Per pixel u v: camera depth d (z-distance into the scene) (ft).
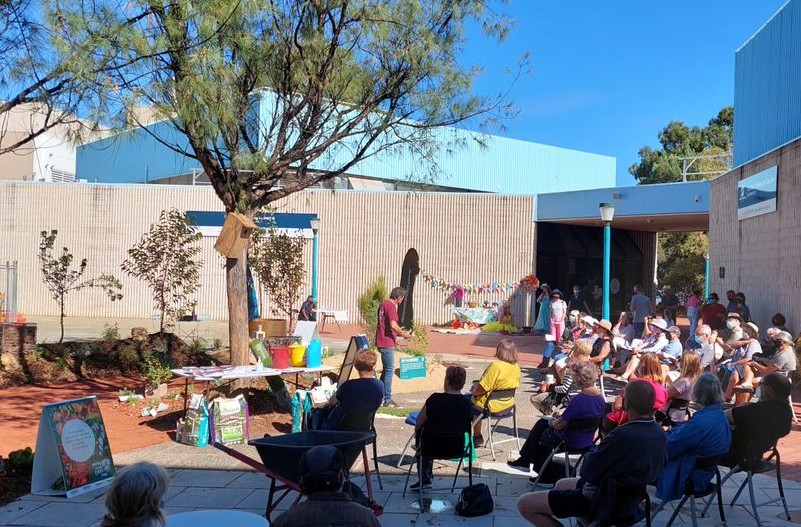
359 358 21.58
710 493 17.87
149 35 29.14
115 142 29.89
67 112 26.14
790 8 52.90
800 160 47.85
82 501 19.97
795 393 39.93
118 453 25.39
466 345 70.08
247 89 33.42
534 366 53.31
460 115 34.60
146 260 50.78
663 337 38.50
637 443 14.19
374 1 32.86
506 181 119.34
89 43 25.71
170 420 30.73
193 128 30.83
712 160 134.00
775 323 41.81
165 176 111.55
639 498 14.47
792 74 52.21
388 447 26.73
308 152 34.55
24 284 96.99
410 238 94.38
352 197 94.79
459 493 21.03
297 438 16.89
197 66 29.35
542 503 15.11
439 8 34.42
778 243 52.01
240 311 35.70
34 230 97.04
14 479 21.63
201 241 93.50
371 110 34.76
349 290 94.79
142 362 44.80
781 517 19.43
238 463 24.04
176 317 54.08
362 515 10.46
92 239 96.02
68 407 21.17
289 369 28.89
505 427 30.63
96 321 87.97
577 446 20.42
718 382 17.33
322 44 32.68
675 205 79.51
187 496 20.51
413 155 36.09
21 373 40.45
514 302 91.45
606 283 49.03
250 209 35.70
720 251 68.18
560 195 89.97
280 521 10.41
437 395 19.94
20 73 25.54
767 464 19.10
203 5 28.94
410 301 68.64
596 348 40.11
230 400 27.02
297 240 69.00
